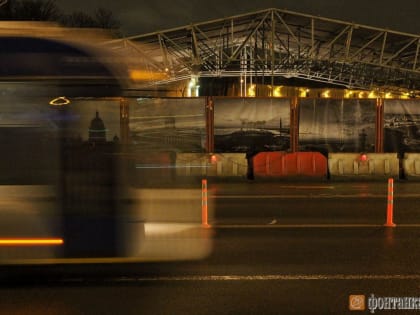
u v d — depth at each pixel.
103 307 5.71
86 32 6.32
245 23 37.41
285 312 5.58
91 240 6.17
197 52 35.50
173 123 19.77
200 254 7.95
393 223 10.53
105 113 6.19
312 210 12.15
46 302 5.88
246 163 19.50
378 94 46.97
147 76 6.36
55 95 6.04
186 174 19.31
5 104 5.96
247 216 11.31
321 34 39.78
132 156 6.40
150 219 10.86
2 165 6.00
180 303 5.84
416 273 7.00
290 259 7.71
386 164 19.89
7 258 6.07
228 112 20.20
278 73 40.56
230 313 5.55
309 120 20.47
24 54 6.00
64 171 6.10
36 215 6.08
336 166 19.78
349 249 8.35
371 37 38.16
